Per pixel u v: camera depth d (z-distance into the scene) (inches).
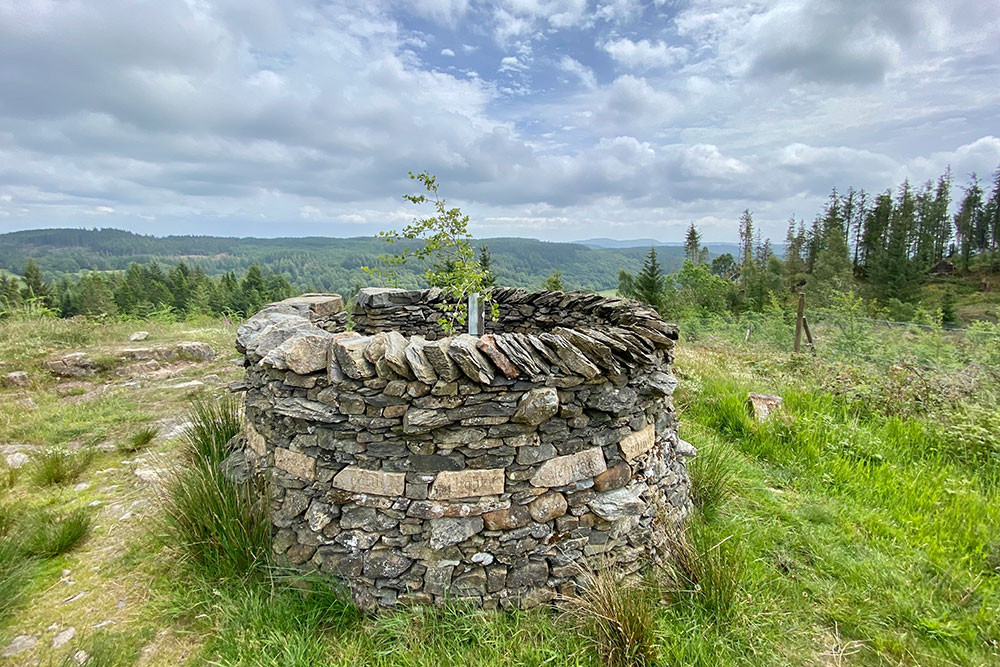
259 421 127.1
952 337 400.5
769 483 182.1
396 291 246.7
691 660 99.6
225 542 116.0
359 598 108.0
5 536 130.3
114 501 152.7
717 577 116.5
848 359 355.6
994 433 207.5
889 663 104.3
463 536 106.5
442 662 96.0
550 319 221.9
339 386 106.2
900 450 206.7
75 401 246.8
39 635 101.4
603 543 118.6
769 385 285.4
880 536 149.2
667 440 144.0
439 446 106.0
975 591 125.0
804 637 110.2
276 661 94.0
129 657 96.1
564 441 113.9
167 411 234.2
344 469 108.3
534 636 103.4
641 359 121.0
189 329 433.4
